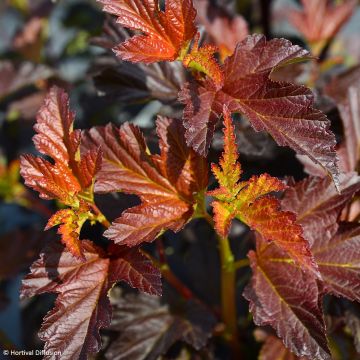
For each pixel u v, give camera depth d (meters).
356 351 0.52
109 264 0.48
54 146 0.48
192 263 0.61
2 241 0.65
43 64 0.76
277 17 0.76
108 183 0.49
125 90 0.55
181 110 0.54
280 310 0.48
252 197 0.46
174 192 0.49
